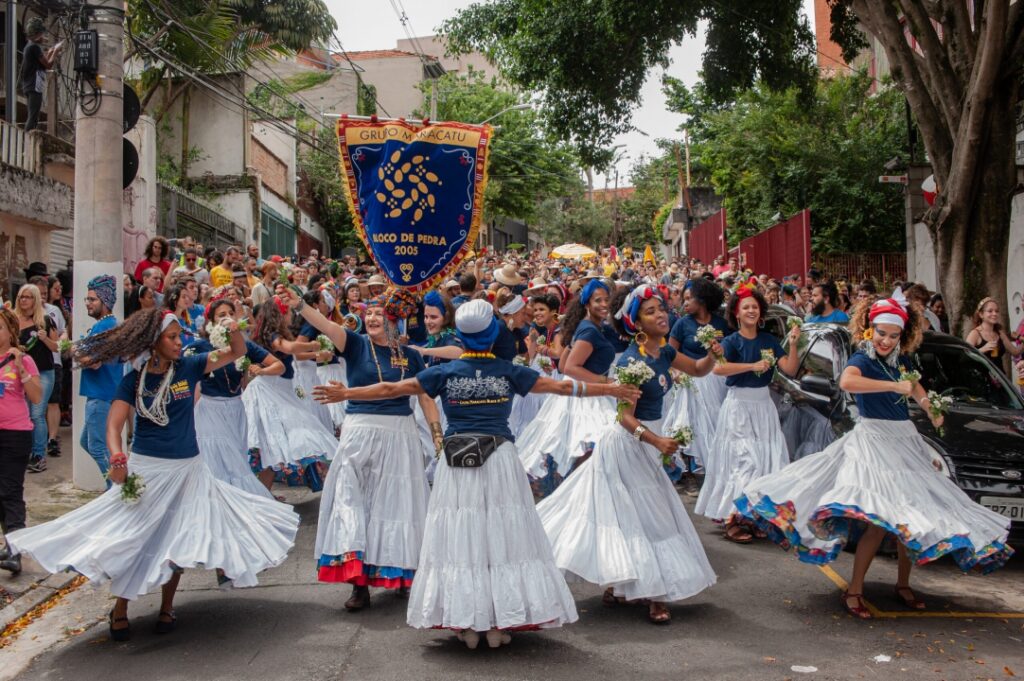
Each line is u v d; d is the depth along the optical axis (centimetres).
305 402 937
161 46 2114
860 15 1422
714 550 742
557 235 6500
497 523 507
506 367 527
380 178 732
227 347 564
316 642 538
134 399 545
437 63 4541
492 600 502
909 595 610
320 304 845
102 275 856
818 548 582
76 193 915
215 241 2195
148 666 508
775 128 2661
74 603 627
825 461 597
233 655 521
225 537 546
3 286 1298
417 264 734
